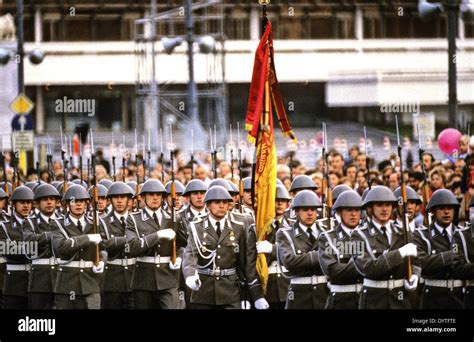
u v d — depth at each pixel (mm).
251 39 131250
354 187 59656
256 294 40312
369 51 131500
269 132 41469
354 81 105625
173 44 95438
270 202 40625
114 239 47031
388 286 36969
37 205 48656
